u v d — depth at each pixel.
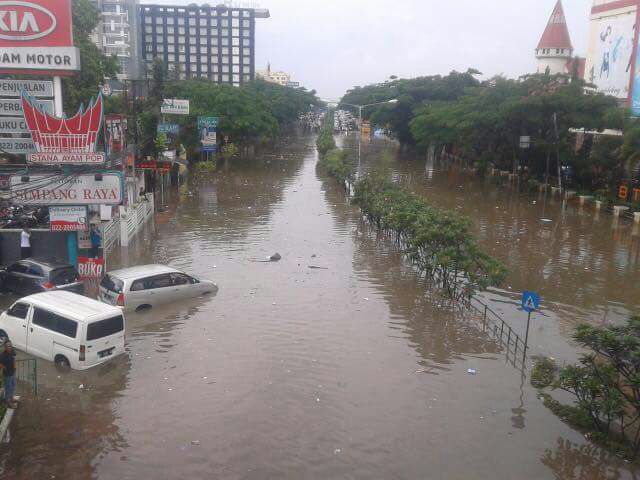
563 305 19.38
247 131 65.19
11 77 33.22
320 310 17.86
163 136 36.00
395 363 14.21
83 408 11.48
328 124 118.00
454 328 16.80
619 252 27.20
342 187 46.44
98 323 13.11
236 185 46.56
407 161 73.50
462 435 11.04
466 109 56.03
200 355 14.19
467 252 19.31
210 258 23.80
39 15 22.20
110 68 39.97
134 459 9.83
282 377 13.15
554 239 29.88
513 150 53.59
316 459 10.03
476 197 44.28
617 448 10.64
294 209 36.50
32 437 10.41
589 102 45.25
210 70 171.75
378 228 29.45
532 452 10.56
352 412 11.71
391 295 19.67
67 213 19.88
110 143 27.58
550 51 83.06
